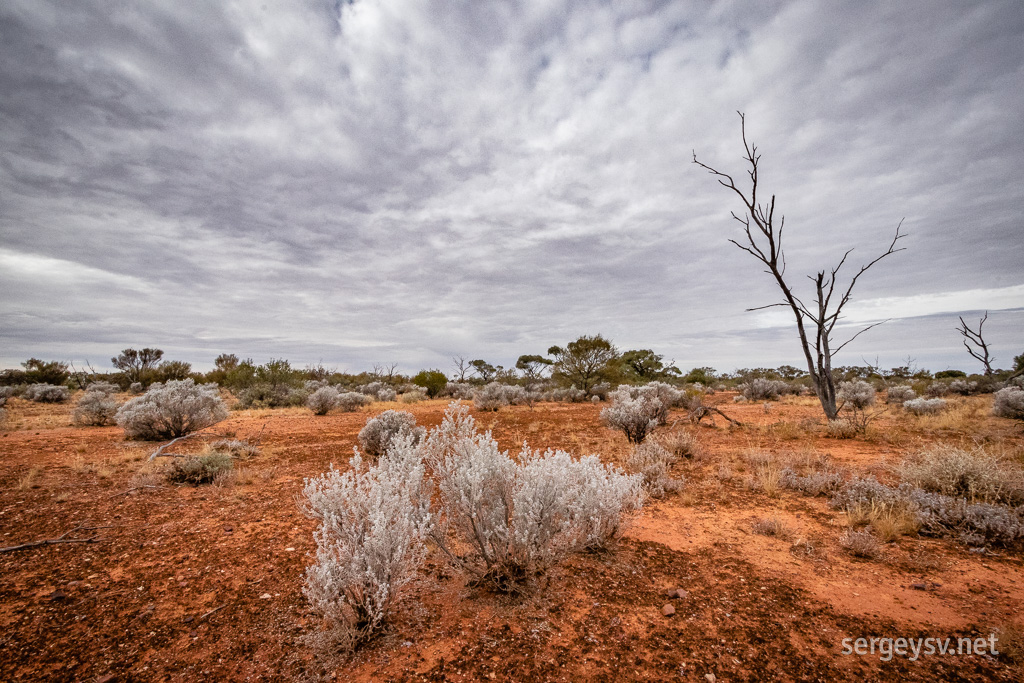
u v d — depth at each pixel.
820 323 15.52
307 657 3.26
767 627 3.63
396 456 5.41
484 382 42.28
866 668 3.11
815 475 7.45
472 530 4.40
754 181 17.17
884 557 4.87
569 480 4.93
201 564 4.77
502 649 3.35
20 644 3.43
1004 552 4.91
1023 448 9.04
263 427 14.66
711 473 8.58
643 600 4.04
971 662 3.16
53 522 5.98
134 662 3.21
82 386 33.69
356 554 3.41
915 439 11.03
